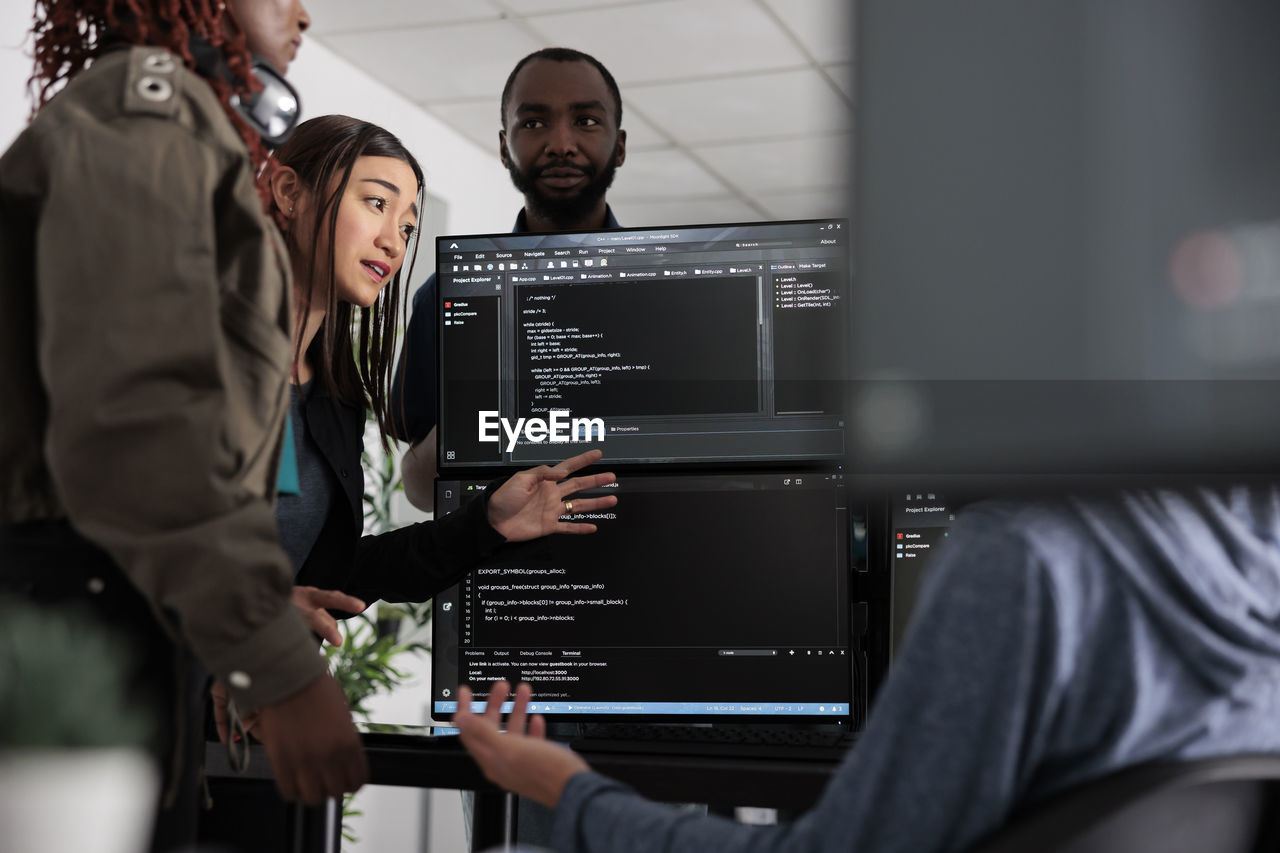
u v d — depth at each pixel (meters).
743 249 1.50
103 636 0.92
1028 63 0.64
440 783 1.25
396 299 1.76
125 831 0.69
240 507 0.90
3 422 0.93
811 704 1.41
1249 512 0.77
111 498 0.86
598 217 2.39
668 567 1.45
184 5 1.06
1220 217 0.64
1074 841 0.68
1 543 0.94
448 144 5.28
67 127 0.92
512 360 1.53
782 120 5.07
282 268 1.04
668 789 1.21
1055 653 0.70
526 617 1.47
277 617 0.91
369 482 3.59
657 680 1.44
